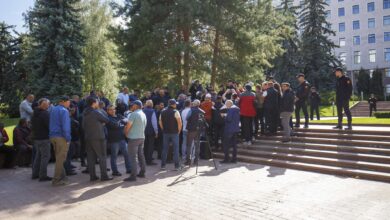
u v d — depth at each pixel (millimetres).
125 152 9938
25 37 34781
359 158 9609
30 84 27297
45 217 6168
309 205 6504
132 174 8852
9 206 6883
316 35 38531
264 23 21906
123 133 9719
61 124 8430
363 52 66438
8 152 11188
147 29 20531
